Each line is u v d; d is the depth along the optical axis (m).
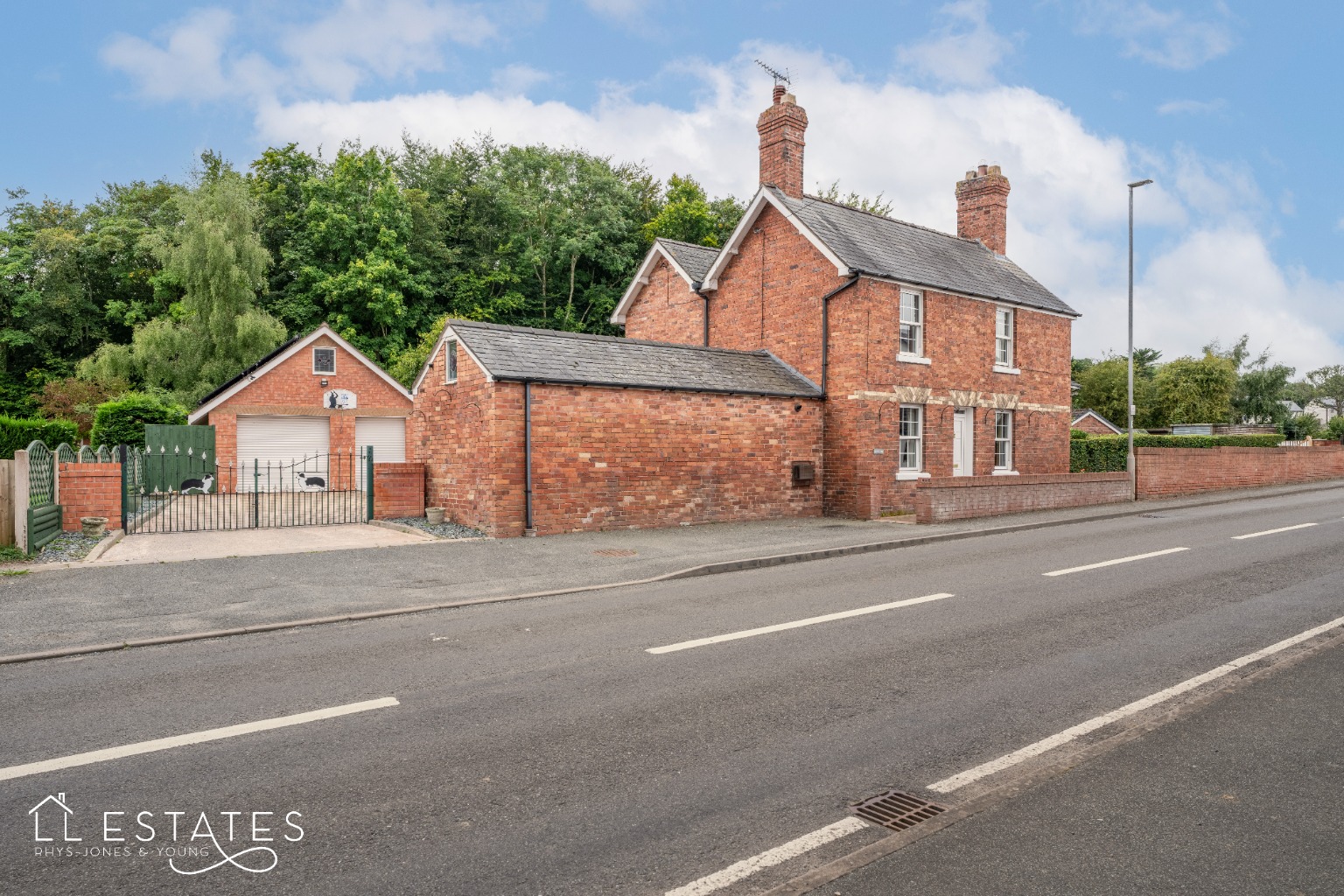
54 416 32.06
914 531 15.60
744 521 17.80
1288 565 11.26
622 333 44.50
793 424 18.80
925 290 20.27
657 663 6.65
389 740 4.98
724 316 22.28
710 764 4.63
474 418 15.48
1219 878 3.40
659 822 3.94
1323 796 4.16
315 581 10.45
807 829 3.87
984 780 4.43
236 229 35.03
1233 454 25.62
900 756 4.75
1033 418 22.97
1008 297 21.94
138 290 41.75
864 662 6.67
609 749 4.84
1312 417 54.91
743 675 6.33
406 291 39.72
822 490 19.39
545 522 15.20
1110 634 7.62
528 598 9.67
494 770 4.54
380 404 27.89
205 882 3.42
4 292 39.38
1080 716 5.43
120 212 45.56
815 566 12.00
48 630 7.80
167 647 7.37
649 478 16.50
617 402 16.09
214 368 33.31
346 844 3.72
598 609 8.90
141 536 14.66
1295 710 5.43
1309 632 7.57
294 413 26.62
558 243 44.56
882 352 19.23
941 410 20.55
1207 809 4.02
